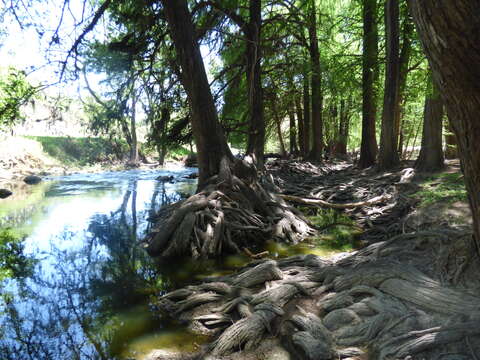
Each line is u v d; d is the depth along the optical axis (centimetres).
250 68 1438
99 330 477
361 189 1385
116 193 1744
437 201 949
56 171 2708
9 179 2270
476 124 254
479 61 229
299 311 450
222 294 538
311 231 981
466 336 323
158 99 1355
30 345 444
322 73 1967
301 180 1809
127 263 770
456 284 401
